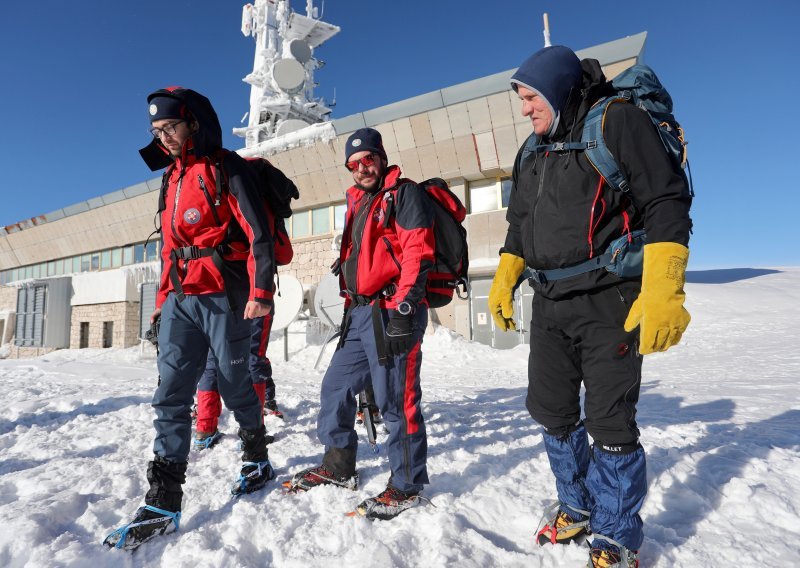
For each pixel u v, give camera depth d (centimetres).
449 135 1394
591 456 176
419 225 210
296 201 1683
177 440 202
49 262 2561
